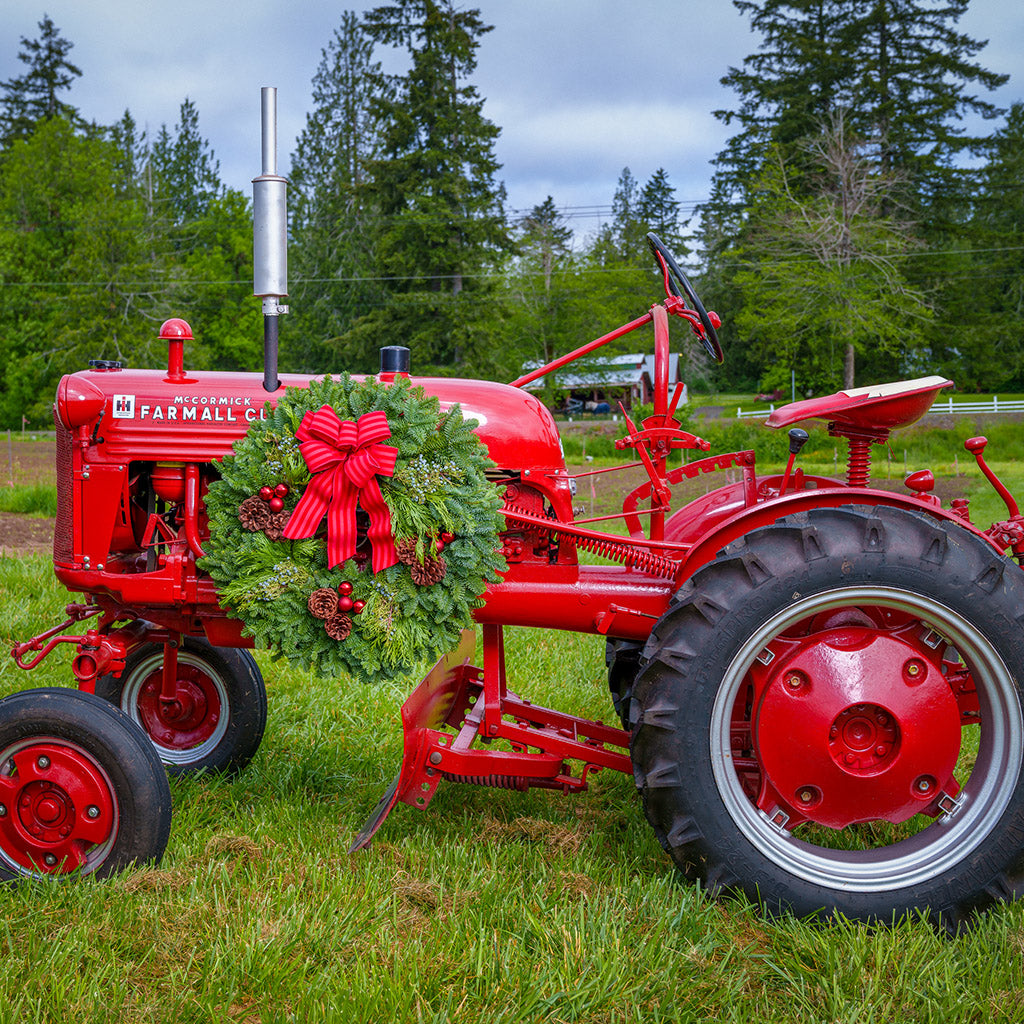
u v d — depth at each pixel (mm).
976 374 43219
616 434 28219
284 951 2146
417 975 2061
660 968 2135
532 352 38438
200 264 49031
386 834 2871
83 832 2451
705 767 2391
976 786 2459
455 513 2467
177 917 2270
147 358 41625
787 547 2404
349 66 55031
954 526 2484
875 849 2488
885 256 34562
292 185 56625
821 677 2432
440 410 2713
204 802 3076
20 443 29438
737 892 2402
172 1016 1935
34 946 2135
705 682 2379
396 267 37062
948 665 2664
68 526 2705
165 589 2674
